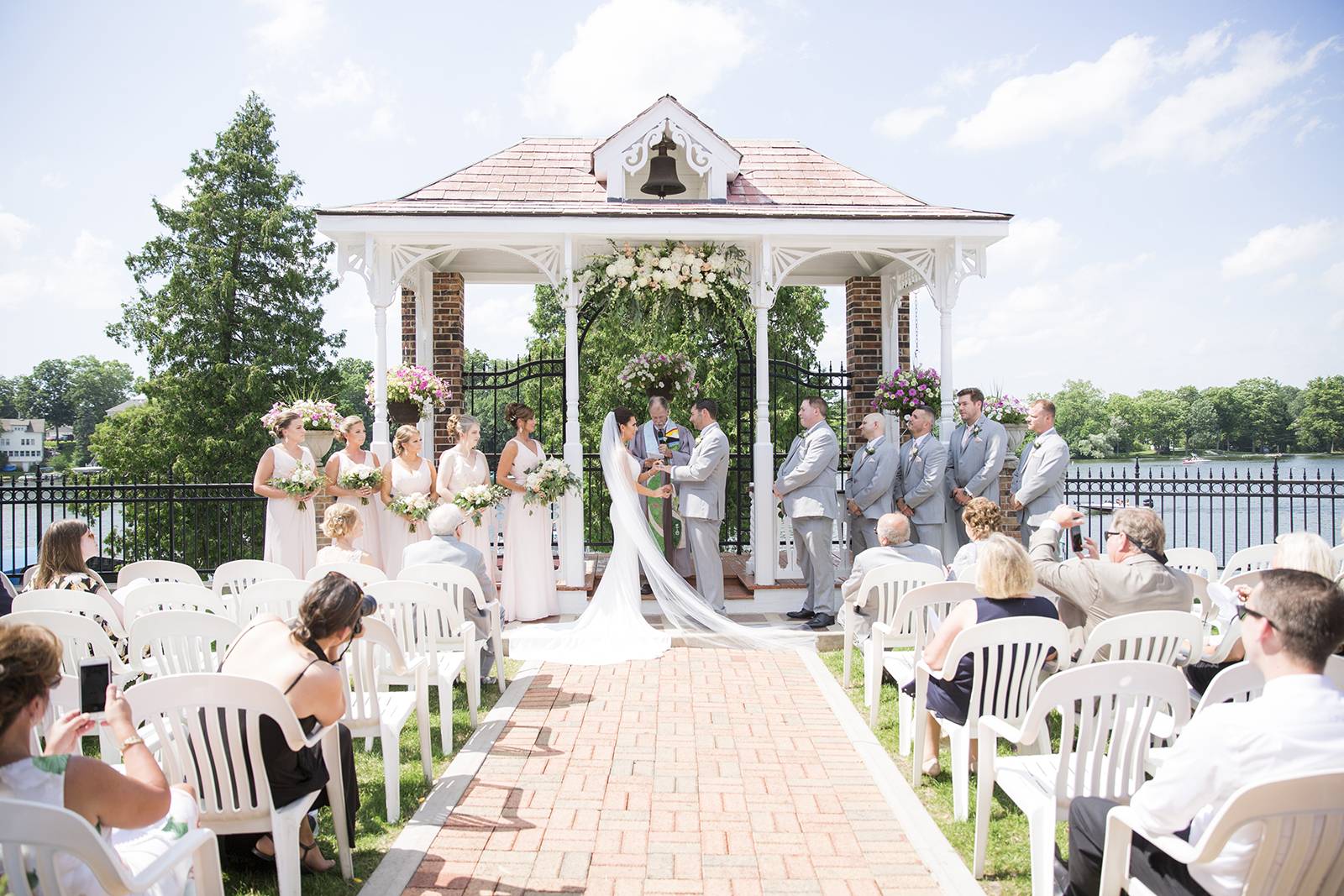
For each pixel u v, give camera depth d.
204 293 27.14
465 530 8.15
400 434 8.03
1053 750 5.02
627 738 5.31
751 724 5.59
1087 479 12.35
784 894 3.46
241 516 13.67
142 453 27.36
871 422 8.45
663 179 9.74
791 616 8.54
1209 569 6.72
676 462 8.98
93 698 2.58
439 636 5.61
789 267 9.13
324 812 4.22
